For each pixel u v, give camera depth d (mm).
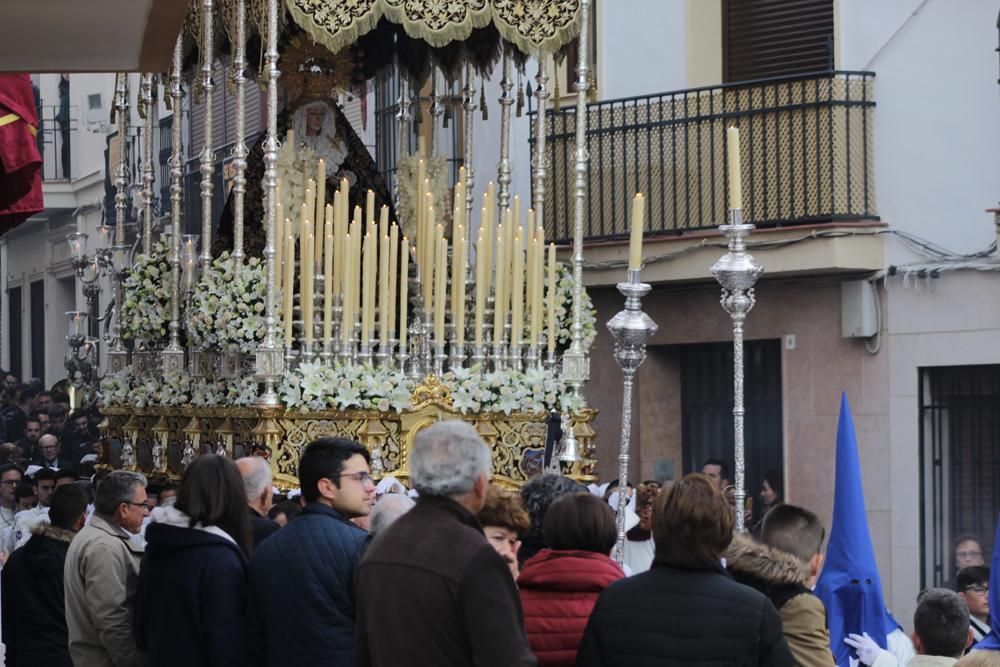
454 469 6246
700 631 6320
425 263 13469
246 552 7984
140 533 10227
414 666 6023
